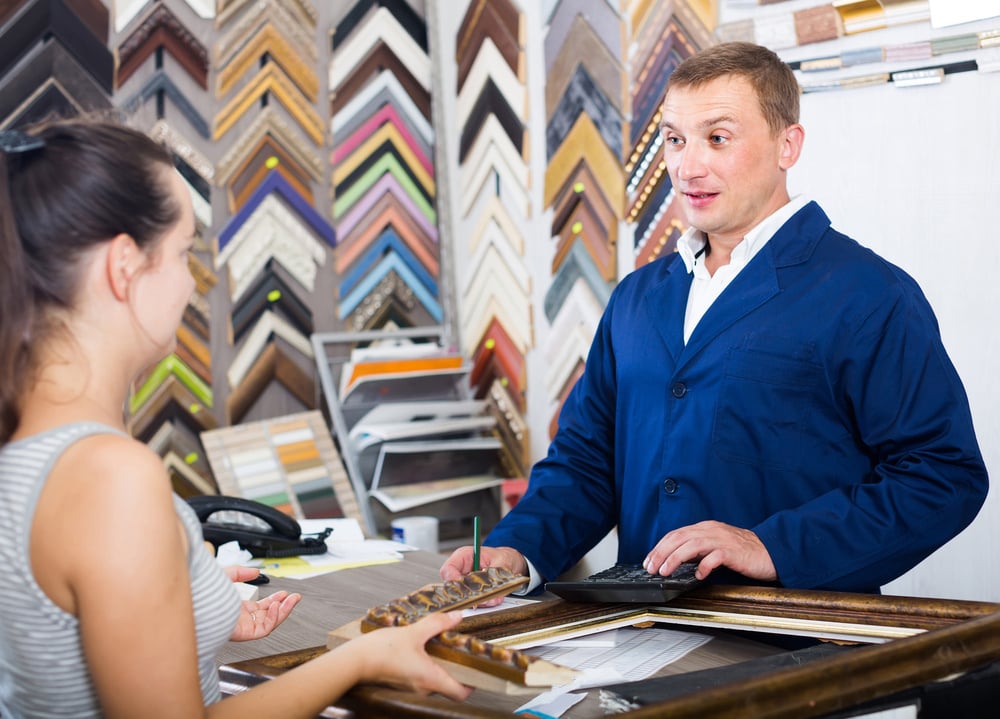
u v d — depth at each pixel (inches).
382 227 155.1
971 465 64.4
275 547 84.3
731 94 68.8
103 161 39.3
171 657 37.0
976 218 94.4
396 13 155.2
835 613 51.9
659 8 119.9
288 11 147.6
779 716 38.0
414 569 80.0
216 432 136.7
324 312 151.9
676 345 73.5
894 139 99.8
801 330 69.0
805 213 72.4
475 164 152.9
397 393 146.2
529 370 145.3
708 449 70.7
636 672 49.1
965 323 96.2
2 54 127.0
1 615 38.5
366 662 41.3
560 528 74.7
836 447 69.5
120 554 36.1
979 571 96.1
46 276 38.8
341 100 152.0
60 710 39.2
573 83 132.7
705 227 71.9
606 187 129.1
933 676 42.0
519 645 51.4
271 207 147.1
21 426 39.1
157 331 41.5
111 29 135.3
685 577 57.2
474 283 155.6
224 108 143.6
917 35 97.2
